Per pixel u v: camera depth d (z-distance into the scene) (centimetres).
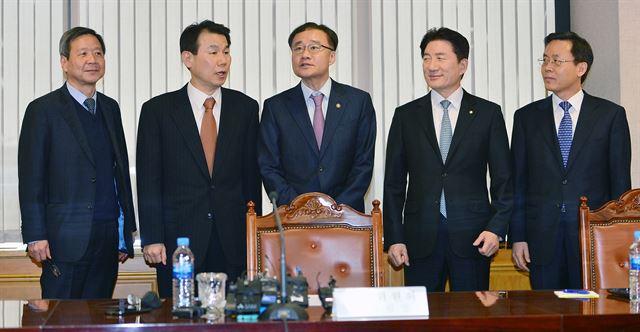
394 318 242
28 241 374
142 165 387
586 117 403
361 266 330
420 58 514
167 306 271
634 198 345
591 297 286
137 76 495
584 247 339
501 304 271
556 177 400
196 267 380
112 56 493
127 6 495
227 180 388
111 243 395
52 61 488
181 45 397
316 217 336
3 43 485
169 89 497
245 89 504
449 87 397
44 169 381
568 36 412
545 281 400
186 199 384
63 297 380
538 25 523
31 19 487
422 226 388
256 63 505
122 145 409
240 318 246
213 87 396
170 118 389
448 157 390
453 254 386
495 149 392
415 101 408
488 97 520
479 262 386
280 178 388
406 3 514
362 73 513
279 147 395
